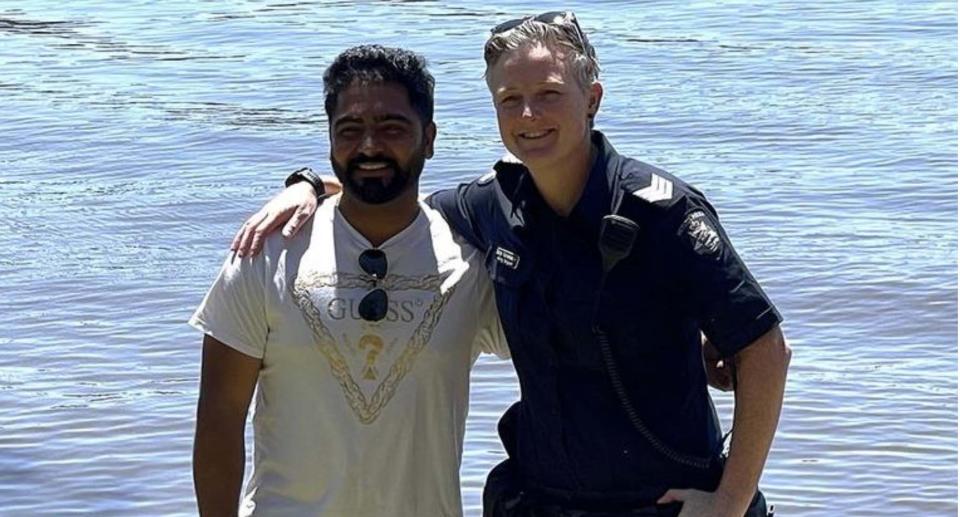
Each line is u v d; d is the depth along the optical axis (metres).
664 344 4.21
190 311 10.31
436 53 19.20
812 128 15.04
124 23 22.56
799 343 9.65
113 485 7.67
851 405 8.46
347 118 4.30
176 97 17.36
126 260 11.41
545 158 4.17
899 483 7.57
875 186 12.97
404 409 4.35
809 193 12.80
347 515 4.36
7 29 22.33
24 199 13.20
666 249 4.12
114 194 13.32
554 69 4.15
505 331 4.34
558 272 4.20
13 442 8.14
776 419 4.18
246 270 4.35
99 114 16.48
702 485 4.29
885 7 22.02
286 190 4.55
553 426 4.29
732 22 21.33
